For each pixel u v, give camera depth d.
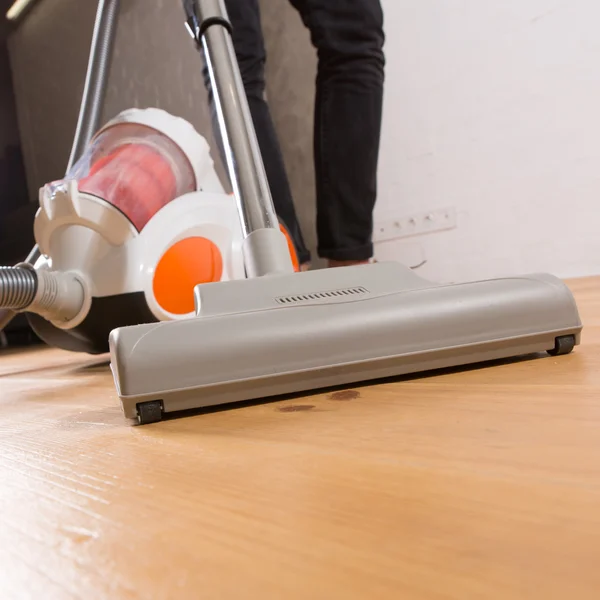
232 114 0.64
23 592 0.20
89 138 1.09
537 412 0.37
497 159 2.16
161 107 2.58
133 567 0.21
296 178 2.80
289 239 1.25
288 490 0.28
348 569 0.19
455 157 2.27
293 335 0.49
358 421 0.40
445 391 0.46
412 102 2.35
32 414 0.62
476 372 0.52
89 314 0.90
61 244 0.90
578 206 2.00
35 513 0.29
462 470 0.28
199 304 0.51
